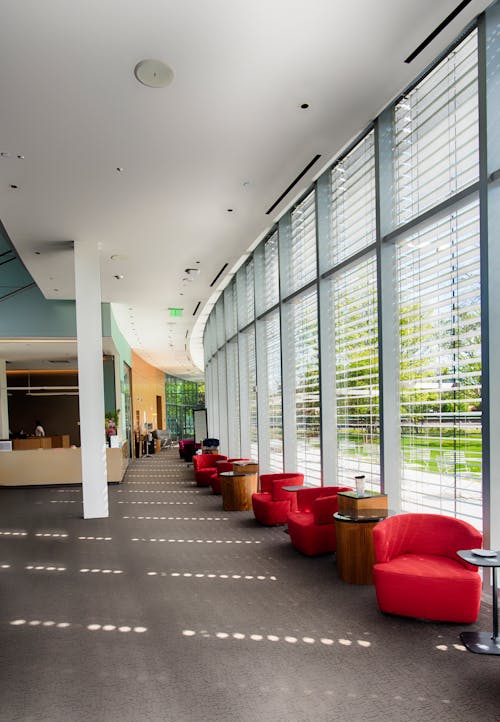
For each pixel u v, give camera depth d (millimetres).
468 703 3055
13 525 8727
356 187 6906
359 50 4371
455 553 4512
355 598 4797
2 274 13812
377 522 5207
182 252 9945
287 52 4355
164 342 22312
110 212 7832
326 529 6207
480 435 4719
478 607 4062
